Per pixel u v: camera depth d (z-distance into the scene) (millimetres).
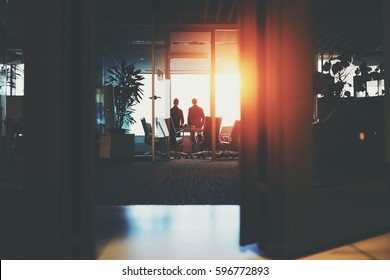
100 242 2199
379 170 5145
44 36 1836
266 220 1979
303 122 2008
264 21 1983
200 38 11023
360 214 2406
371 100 7934
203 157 10469
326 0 8594
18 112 7848
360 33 11078
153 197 3633
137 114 13539
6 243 1905
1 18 9289
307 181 2029
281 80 1909
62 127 1844
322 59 13000
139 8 9391
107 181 4832
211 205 3273
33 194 1857
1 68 8727
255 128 2020
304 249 2006
